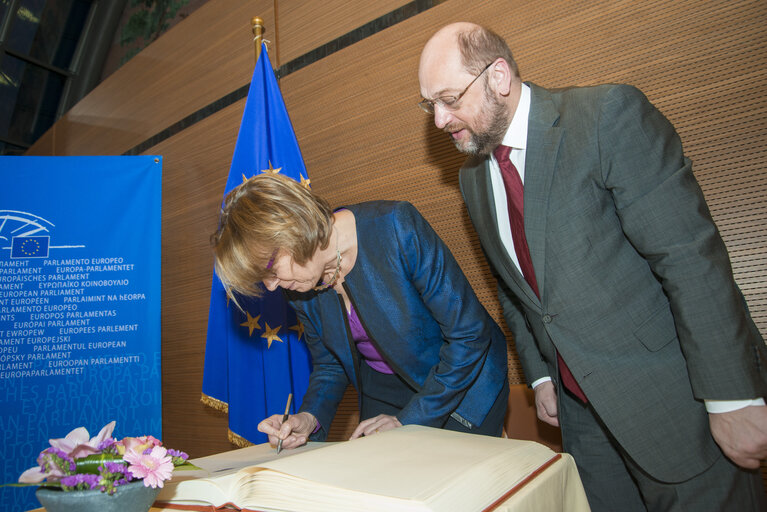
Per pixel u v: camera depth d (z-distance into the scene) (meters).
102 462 0.61
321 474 0.57
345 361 1.31
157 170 2.73
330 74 2.43
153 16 5.24
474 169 1.32
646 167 0.97
